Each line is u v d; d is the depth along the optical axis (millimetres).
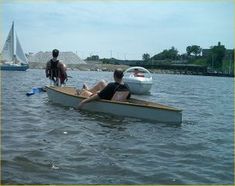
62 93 15141
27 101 16609
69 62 155250
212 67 136375
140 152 8438
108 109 13211
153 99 22234
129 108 12719
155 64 153750
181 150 8852
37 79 40344
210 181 6762
